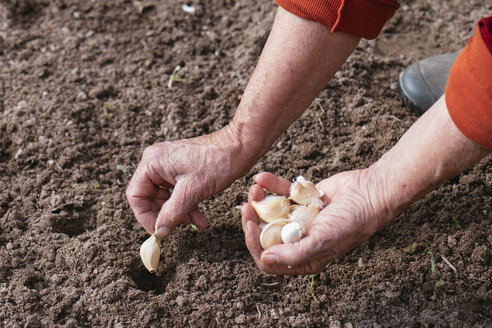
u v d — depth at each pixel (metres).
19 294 0.92
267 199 0.89
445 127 0.78
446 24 1.21
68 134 1.07
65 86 1.13
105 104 1.11
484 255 0.93
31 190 1.02
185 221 0.93
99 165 1.05
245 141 0.89
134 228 0.98
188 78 1.14
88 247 0.95
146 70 1.16
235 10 1.24
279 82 0.84
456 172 0.80
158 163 0.90
